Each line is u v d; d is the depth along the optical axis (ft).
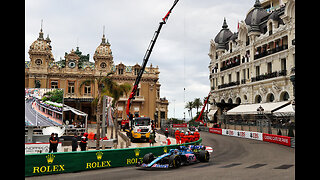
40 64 202.90
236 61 181.37
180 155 50.08
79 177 38.99
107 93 120.78
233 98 180.24
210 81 218.18
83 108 212.64
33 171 40.34
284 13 138.10
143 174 40.37
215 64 211.20
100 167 47.47
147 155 48.88
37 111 94.43
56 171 42.34
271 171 41.60
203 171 42.01
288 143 90.63
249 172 40.55
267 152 74.64
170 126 205.05
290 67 128.88
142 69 128.26
